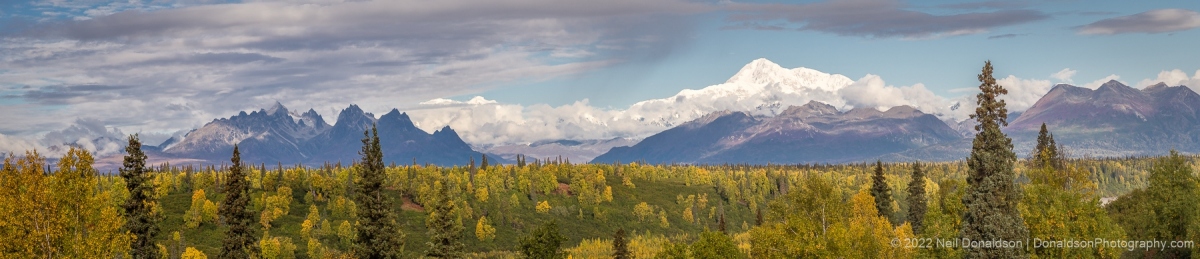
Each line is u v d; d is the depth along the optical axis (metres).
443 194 96.75
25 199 52.19
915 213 118.56
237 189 86.56
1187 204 87.19
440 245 94.94
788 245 73.56
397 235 88.31
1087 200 73.75
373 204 87.81
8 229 52.03
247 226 86.81
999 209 70.00
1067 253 69.19
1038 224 70.69
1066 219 70.50
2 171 53.22
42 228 52.91
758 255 76.25
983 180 70.69
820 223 76.44
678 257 90.50
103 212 55.75
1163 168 91.31
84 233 55.56
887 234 73.25
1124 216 99.75
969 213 71.31
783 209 77.56
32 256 52.19
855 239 71.44
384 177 88.94
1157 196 91.31
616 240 108.38
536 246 96.56
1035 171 81.25
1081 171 78.06
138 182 76.50
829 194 77.00
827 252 71.31
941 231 72.56
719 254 88.44
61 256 53.34
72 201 54.72
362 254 87.25
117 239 56.78
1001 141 71.00
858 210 77.50
